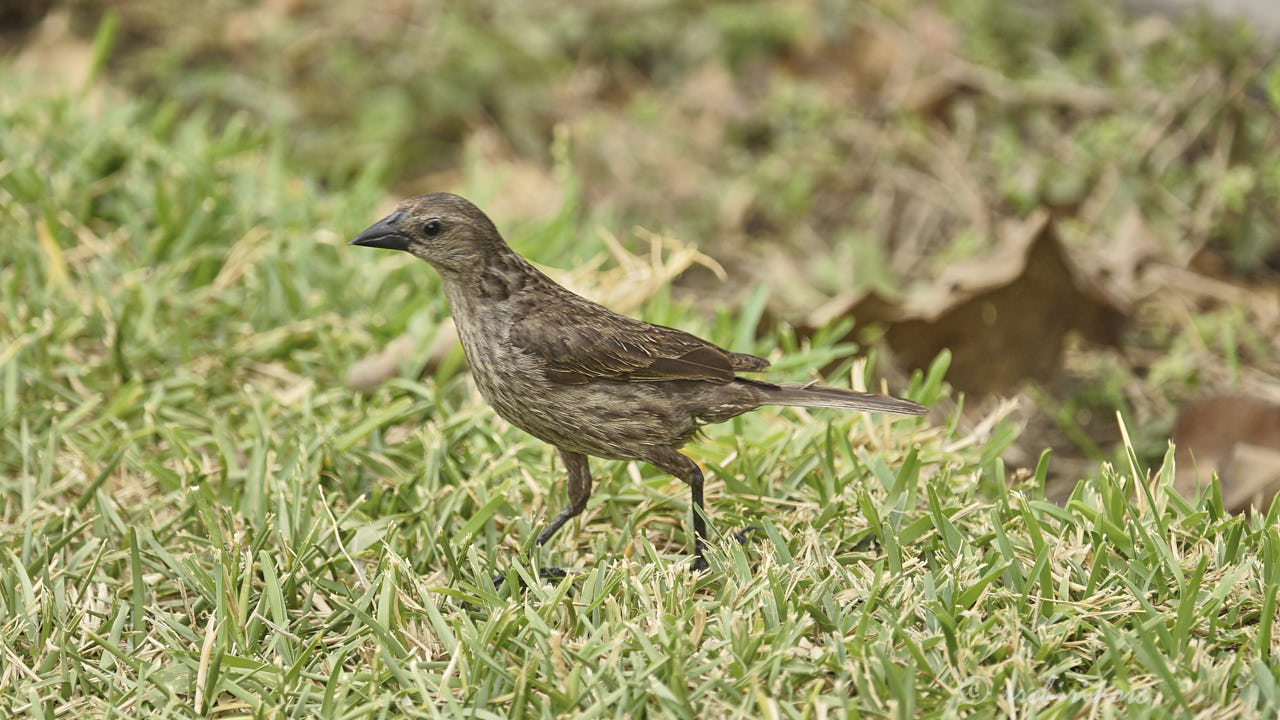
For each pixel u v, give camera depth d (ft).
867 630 22.21
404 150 52.19
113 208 39.42
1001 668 20.97
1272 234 44.42
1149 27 51.75
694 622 22.18
